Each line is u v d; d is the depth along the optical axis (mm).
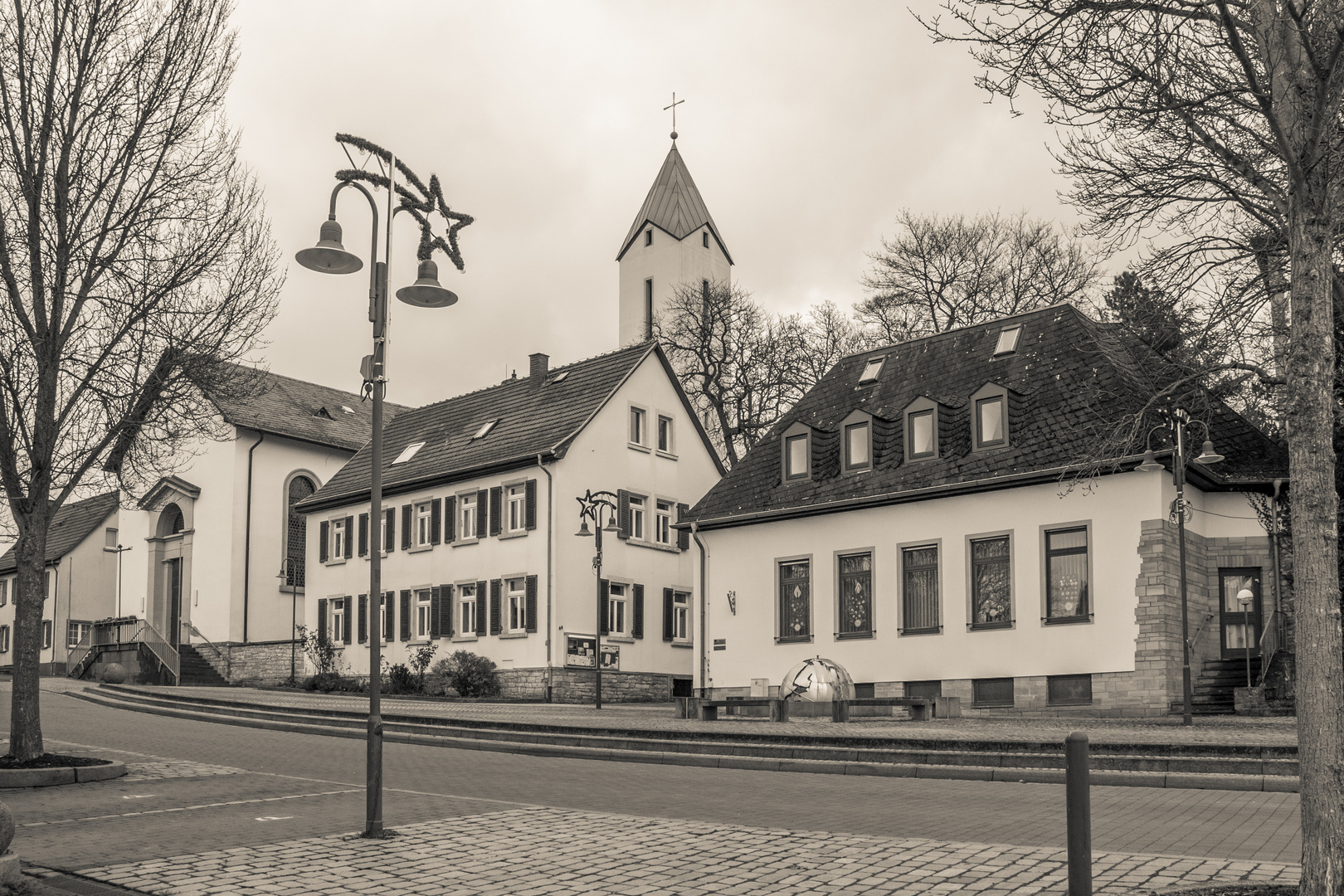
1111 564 26641
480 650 40000
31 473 16734
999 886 8711
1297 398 7734
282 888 9188
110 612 57375
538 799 14609
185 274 16938
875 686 30312
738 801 14281
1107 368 28797
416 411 49562
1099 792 14500
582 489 39406
